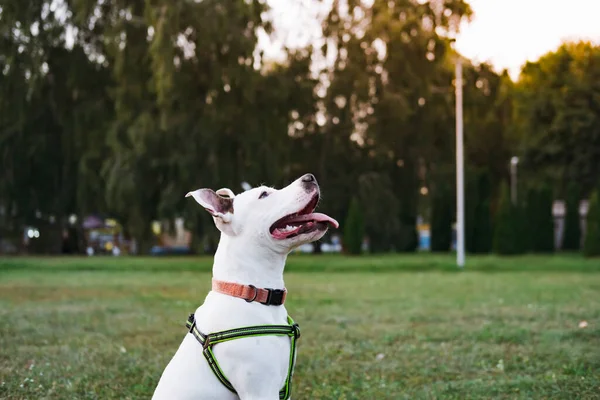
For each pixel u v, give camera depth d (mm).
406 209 38938
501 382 7320
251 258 4191
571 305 14078
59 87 35000
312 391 7039
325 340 9938
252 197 4227
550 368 8062
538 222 38406
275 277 4246
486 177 39375
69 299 15305
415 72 34844
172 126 30922
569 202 40812
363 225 34219
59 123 35531
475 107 39125
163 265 26469
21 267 26109
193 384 4082
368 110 36562
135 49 30828
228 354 4051
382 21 34125
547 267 26641
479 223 37812
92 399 6629
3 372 7664
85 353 8742
